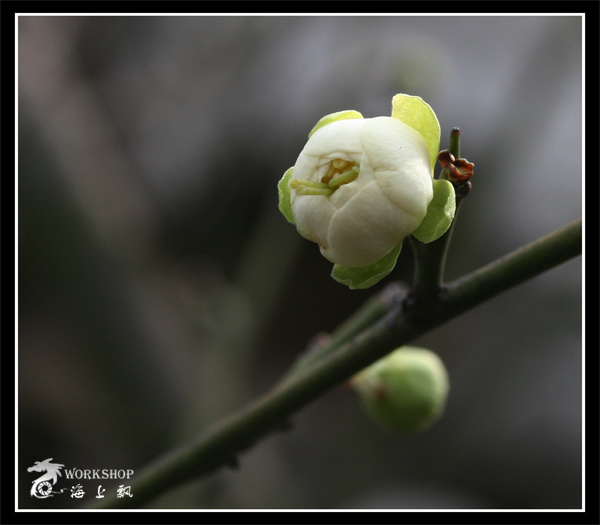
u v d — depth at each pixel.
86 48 0.45
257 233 0.34
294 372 0.24
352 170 0.21
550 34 0.38
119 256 0.36
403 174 0.21
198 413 0.31
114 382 0.34
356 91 0.36
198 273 0.45
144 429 0.34
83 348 0.34
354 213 0.21
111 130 0.44
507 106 0.40
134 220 0.40
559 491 0.40
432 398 0.26
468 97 0.43
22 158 0.33
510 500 0.40
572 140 0.45
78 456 0.34
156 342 0.35
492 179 0.40
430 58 0.34
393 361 0.26
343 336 0.24
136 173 0.44
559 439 0.41
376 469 0.43
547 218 0.44
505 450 0.42
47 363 0.34
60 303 0.34
